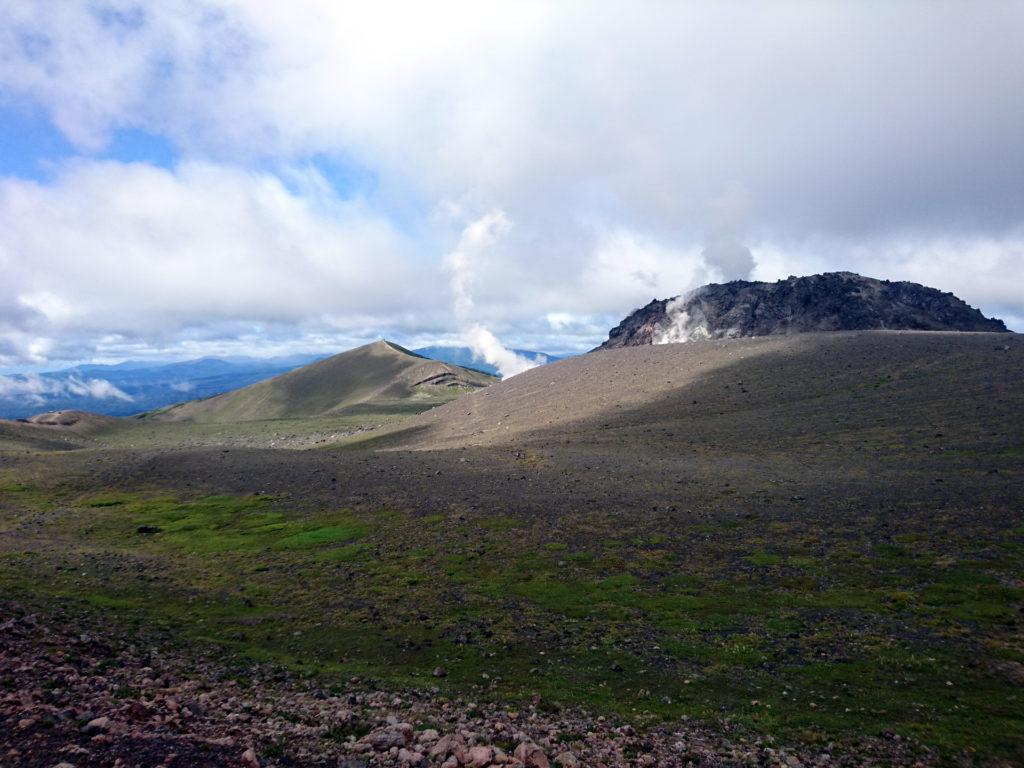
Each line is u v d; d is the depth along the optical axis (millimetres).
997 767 18984
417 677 27516
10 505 76188
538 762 16625
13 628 23812
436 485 72812
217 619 36750
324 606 39031
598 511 57062
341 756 15766
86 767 12531
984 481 53219
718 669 27875
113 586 43844
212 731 16484
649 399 123625
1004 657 26859
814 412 93812
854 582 37344
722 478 65812
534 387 172000
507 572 44219
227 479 85188
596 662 29297
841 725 22109
